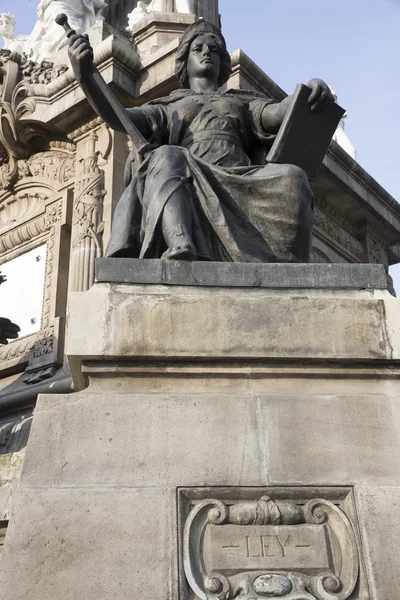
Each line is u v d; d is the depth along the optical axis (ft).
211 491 11.09
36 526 10.53
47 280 32.65
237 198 15.44
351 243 36.73
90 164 31.30
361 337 12.87
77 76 16.71
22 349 31.04
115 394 12.03
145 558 10.34
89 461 11.30
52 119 32.71
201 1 37.99
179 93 18.38
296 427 11.81
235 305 13.02
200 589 10.16
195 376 12.62
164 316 12.85
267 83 30.37
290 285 13.50
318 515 10.98
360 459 11.53
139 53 32.65
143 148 16.08
